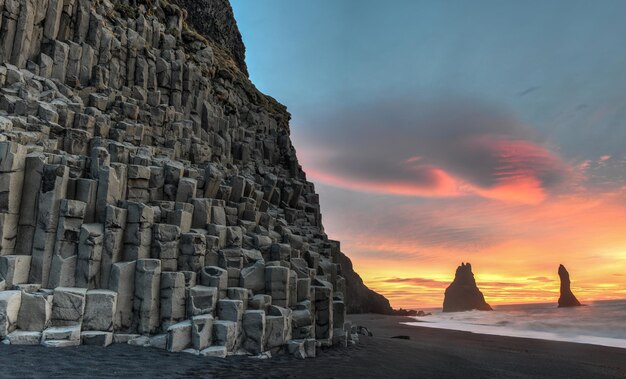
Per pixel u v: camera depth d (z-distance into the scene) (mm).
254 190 22906
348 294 85688
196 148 25016
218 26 44719
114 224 13648
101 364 10188
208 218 17047
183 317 13438
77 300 12055
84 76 22953
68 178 14133
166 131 24828
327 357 15445
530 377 15414
